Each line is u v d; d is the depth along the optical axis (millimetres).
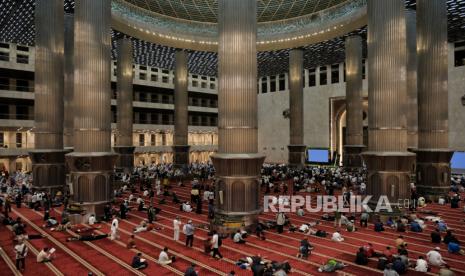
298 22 25344
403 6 12539
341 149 36125
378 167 12602
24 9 21703
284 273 6840
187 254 9164
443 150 15578
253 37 11391
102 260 8695
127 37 24562
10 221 12219
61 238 10688
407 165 12383
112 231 10477
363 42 27125
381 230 11336
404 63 12547
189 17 25641
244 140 11156
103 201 13172
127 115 24766
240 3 11133
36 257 8906
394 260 7934
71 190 13047
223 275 7684
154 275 7707
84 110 12945
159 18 24734
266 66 36500
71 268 8148
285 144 39844
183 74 27391
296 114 27516
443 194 15773
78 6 13008
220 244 9203
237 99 11125
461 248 9445
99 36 13203
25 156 29594
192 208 15125
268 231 11414
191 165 32469
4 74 29609
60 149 17109
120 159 24594
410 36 20766
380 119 12688
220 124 11445
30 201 15367
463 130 26766
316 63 35438
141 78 38625
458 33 25344
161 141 41781
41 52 16703
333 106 36062
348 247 9648
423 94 16359
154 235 11023
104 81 13359
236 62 11117
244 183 11086
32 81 31516
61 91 17219
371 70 13016
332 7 23500
